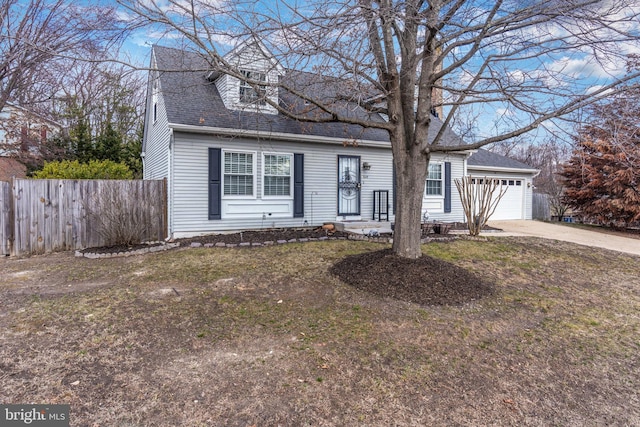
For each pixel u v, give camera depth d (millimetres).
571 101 4730
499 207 15281
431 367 2965
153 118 11398
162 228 8977
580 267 6766
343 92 5594
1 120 12492
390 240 8711
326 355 3102
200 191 9102
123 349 3152
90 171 10172
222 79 9766
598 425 2332
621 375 2988
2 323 3688
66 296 4586
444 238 8891
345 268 5508
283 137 9766
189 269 5938
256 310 4125
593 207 13344
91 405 2359
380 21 4957
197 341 3334
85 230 8305
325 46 4539
